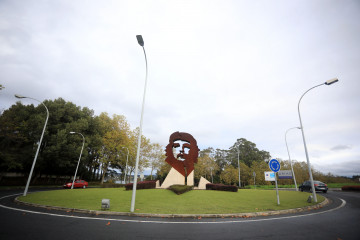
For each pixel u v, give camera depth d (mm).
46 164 33625
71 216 8336
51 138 31594
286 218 8656
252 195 17500
